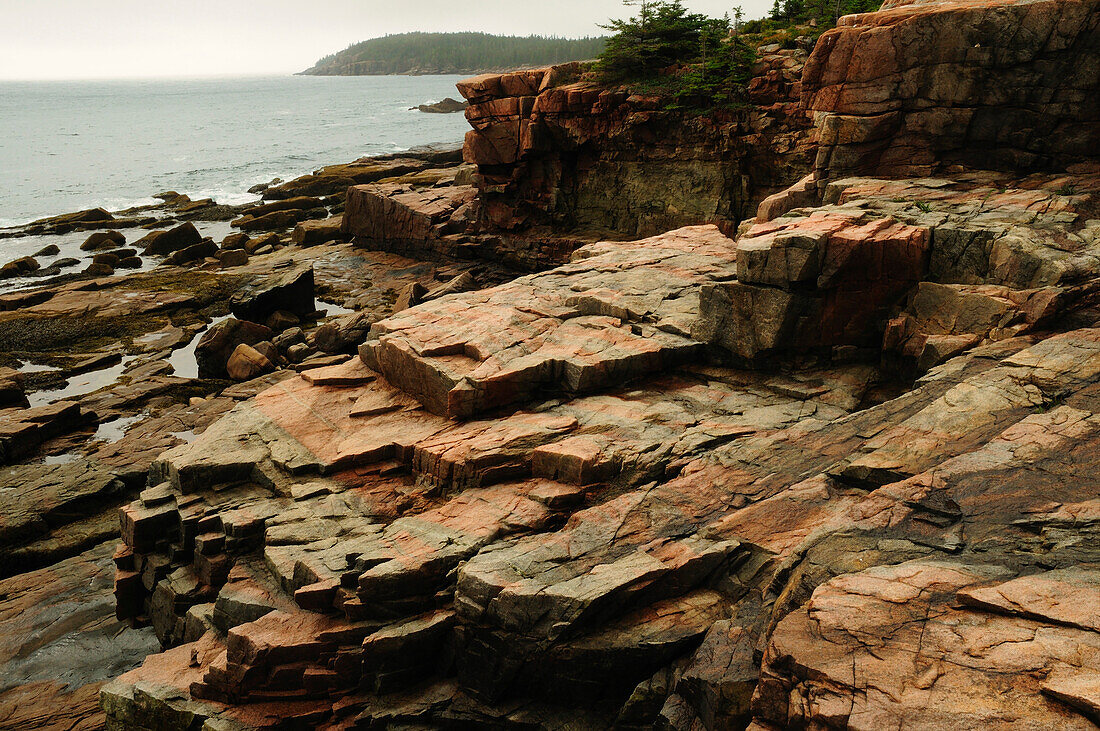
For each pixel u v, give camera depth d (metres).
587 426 16.62
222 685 13.19
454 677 12.60
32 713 15.98
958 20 21.52
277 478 17.61
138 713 13.73
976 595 7.68
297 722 12.64
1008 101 21.45
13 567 21.92
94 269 54.16
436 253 53.81
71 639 18.19
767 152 40.34
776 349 18.34
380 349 20.80
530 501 14.73
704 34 41.97
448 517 14.61
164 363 37.34
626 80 44.97
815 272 17.52
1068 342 13.98
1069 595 7.40
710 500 13.05
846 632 7.65
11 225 73.31
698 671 9.20
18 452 27.92
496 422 17.61
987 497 9.99
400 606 12.76
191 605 16.47
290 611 13.70
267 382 33.88
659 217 44.62
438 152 95.50
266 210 74.50
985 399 12.94
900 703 6.66
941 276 17.73
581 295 22.25
